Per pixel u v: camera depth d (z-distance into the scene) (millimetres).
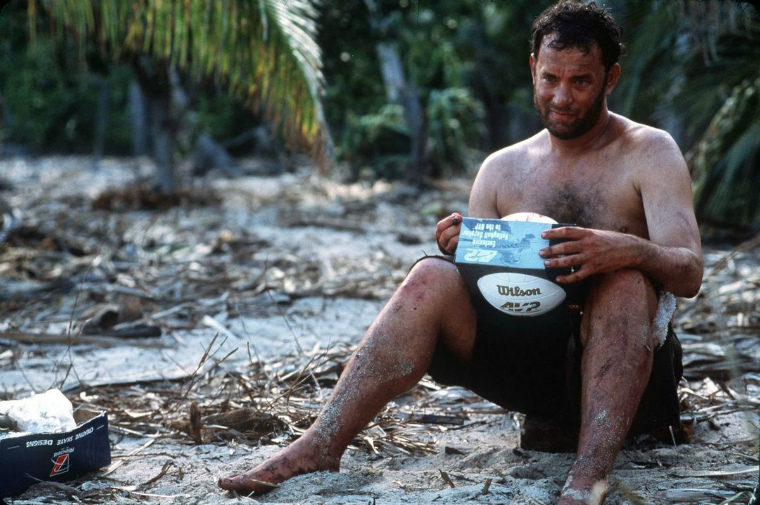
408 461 2748
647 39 6855
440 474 2498
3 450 2355
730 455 2660
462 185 12914
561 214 2650
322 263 6520
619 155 2594
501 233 2365
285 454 2328
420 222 9305
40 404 2609
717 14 5488
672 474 2461
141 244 7562
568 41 2441
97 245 7438
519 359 2570
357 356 2375
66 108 24203
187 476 2576
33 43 5613
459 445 2918
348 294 5500
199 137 16750
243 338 4531
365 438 2885
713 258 6504
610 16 2508
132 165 19531
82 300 5320
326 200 11359
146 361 4145
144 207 10484
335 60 10859
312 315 5035
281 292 5414
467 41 16172
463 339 2496
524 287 2334
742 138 7375
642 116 8102
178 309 5035
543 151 2738
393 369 2355
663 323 2361
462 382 2658
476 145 17641
